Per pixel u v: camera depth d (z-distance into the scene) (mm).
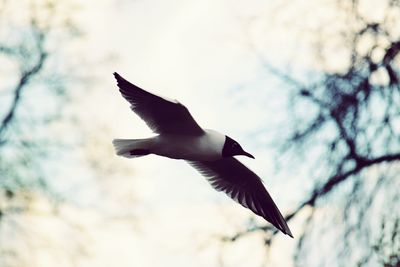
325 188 11406
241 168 7543
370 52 11516
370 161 11320
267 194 7648
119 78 6520
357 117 11422
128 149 6719
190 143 6703
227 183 7719
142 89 6449
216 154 6746
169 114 6570
